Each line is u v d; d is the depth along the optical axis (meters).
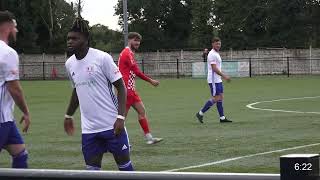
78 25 6.71
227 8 78.06
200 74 56.03
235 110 20.66
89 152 6.89
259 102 23.98
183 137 13.66
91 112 6.82
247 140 12.84
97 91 6.76
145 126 12.68
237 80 46.22
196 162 10.23
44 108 23.48
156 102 25.19
